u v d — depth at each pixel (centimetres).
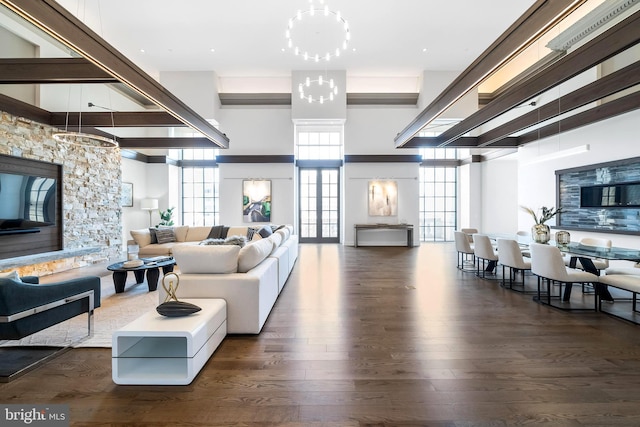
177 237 734
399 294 423
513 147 768
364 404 185
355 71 888
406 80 965
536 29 233
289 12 604
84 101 712
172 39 701
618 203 544
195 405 184
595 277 350
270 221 962
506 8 596
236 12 604
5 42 524
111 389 200
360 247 938
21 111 513
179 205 1052
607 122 565
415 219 979
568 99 454
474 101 885
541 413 175
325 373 219
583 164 616
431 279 515
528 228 762
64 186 601
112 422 169
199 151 1061
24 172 523
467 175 1038
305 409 180
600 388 199
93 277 290
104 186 715
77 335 287
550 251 362
